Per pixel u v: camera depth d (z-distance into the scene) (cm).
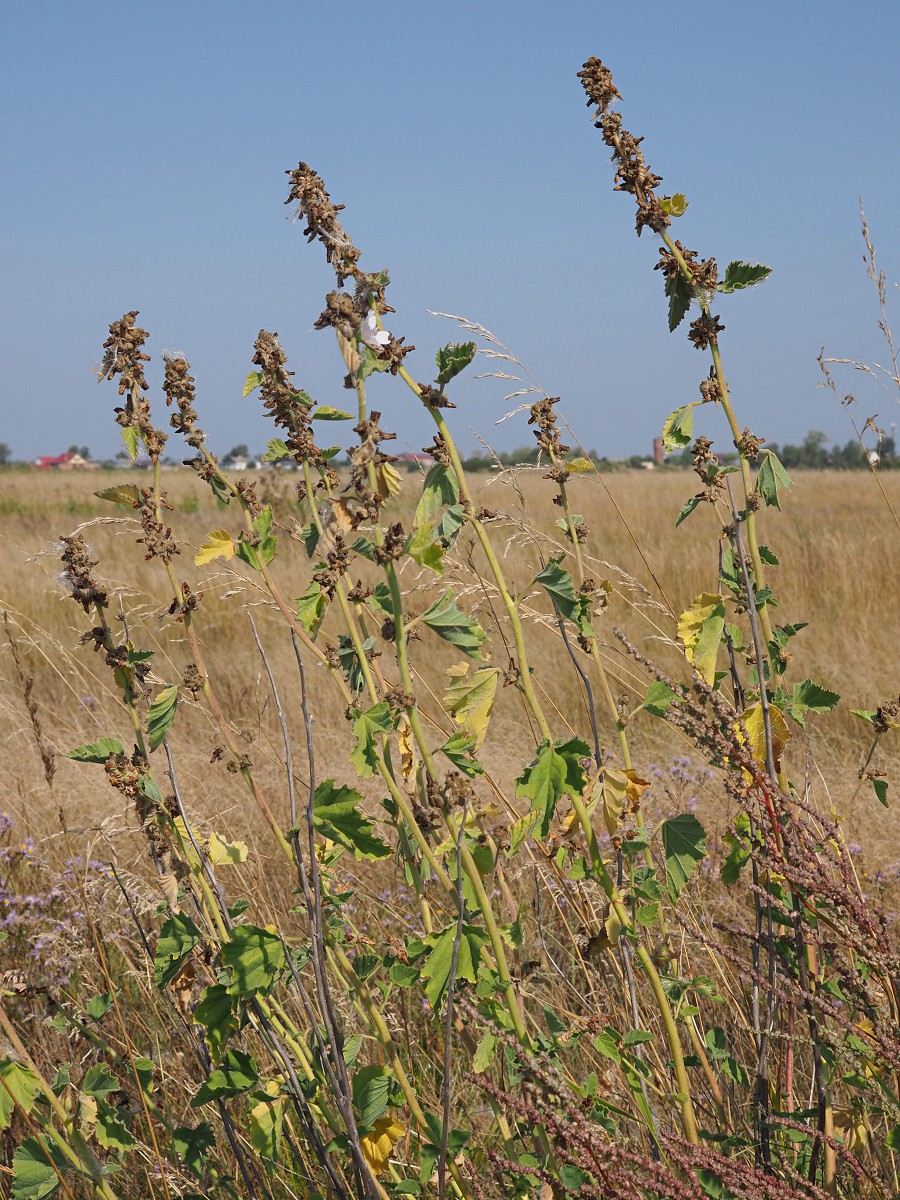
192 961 171
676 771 361
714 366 177
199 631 757
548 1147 155
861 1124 181
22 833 392
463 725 155
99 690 568
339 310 144
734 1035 214
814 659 613
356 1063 224
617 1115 183
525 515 235
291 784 154
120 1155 183
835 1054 167
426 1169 150
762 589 188
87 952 254
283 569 803
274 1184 202
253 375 163
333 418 161
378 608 161
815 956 188
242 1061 159
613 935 169
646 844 175
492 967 159
